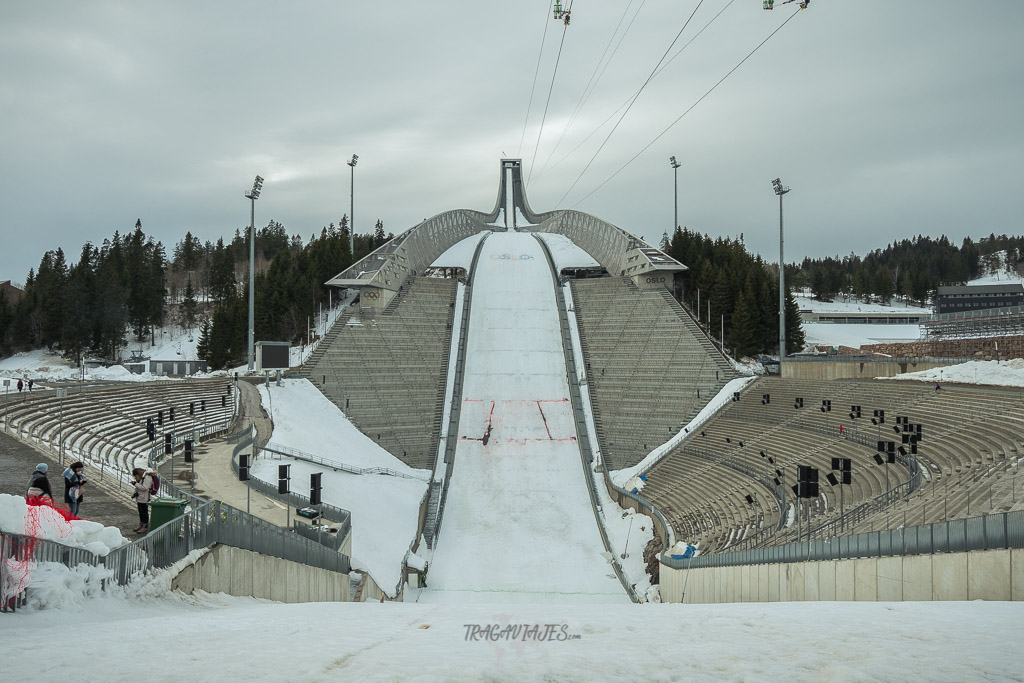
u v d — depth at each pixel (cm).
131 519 2800
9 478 3303
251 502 4191
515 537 6253
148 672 993
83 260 16075
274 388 8488
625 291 11350
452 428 8431
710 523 5444
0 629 1312
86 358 13200
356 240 16500
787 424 7044
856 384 7400
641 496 6762
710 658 1148
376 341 9956
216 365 12044
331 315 12875
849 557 2766
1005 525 2062
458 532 6356
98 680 950
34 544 1487
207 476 4856
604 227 12862
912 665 1077
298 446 6738
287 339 12331
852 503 4528
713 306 12194
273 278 13575
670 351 9775
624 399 8988
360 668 1032
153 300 14988
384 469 7125
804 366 9212
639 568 5491
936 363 7938
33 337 13688
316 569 3189
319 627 1473
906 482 4147
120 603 1694
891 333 14612
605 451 8012
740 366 10338
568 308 11200
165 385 7975
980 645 1239
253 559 2503
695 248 13525
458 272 13062
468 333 10519
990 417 5031
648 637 1373
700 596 4084
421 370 9531
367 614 1827
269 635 1334
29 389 6569
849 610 1789
